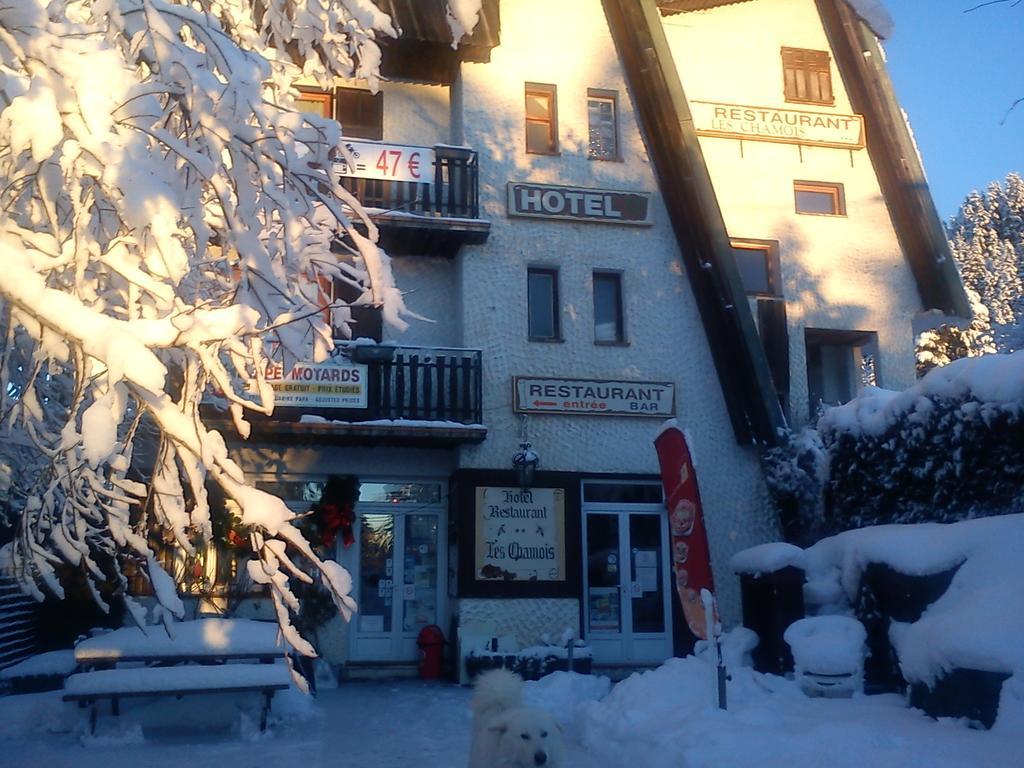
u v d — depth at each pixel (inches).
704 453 568.1
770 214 611.8
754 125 618.2
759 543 560.4
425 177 545.3
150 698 377.7
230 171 246.7
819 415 581.6
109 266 200.8
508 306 557.9
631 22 589.3
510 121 581.0
